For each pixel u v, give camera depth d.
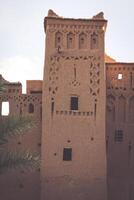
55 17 38.62
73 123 37.62
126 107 41.09
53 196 36.75
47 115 37.75
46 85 38.12
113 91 41.25
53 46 38.56
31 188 39.25
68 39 38.75
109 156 40.44
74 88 38.06
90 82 38.16
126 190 40.03
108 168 40.28
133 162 40.41
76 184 36.88
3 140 17.73
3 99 40.81
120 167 40.31
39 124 40.22
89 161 37.12
